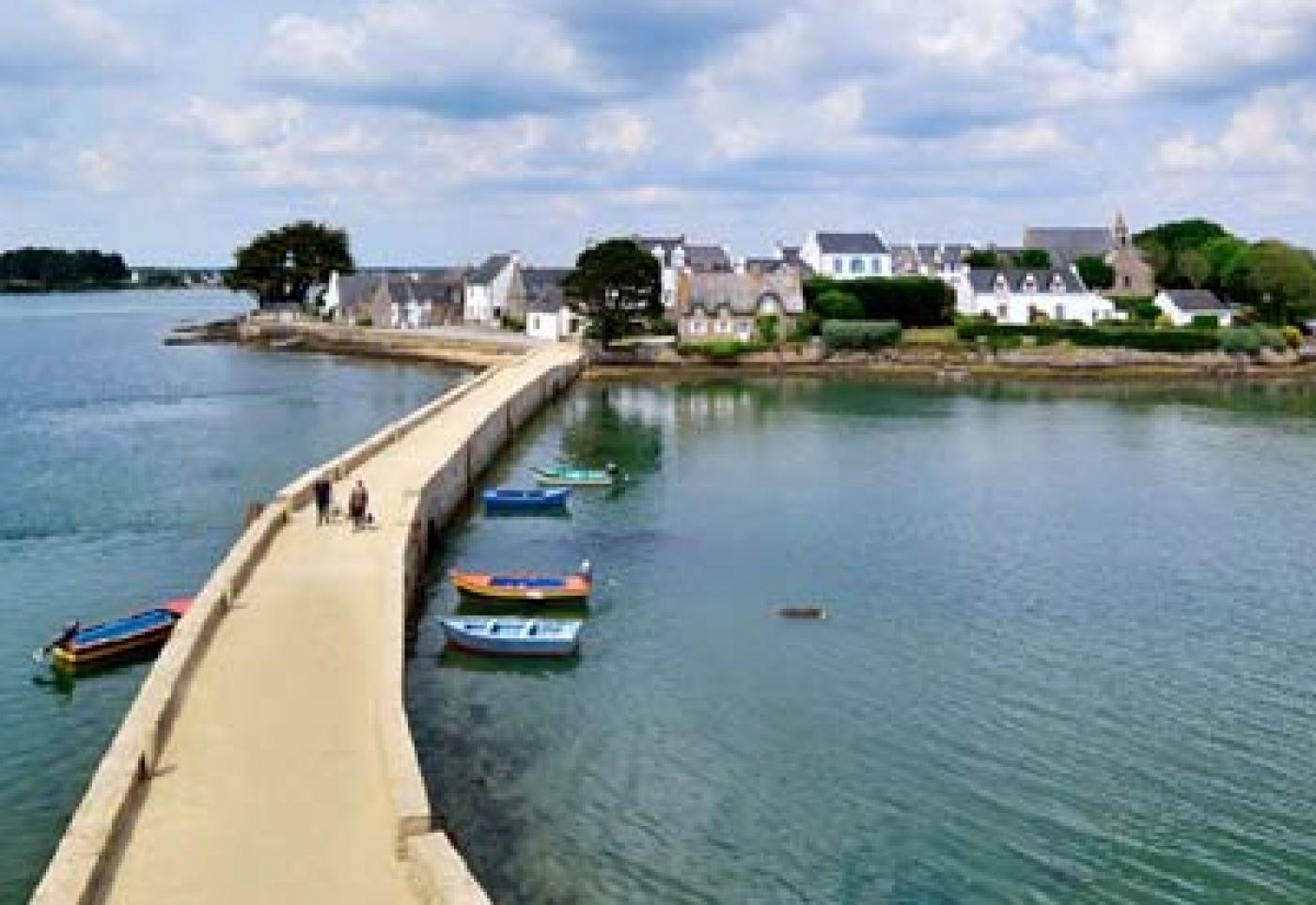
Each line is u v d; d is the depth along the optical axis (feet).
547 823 83.61
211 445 231.09
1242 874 78.69
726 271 440.86
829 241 498.28
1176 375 388.16
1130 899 75.56
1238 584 142.92
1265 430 265.95
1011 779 91.20
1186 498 190.90
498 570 146.82
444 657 115.55
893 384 360.28
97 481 192.34
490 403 242.17
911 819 84.99
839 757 94.63
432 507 157.48
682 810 85.76
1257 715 103.55
